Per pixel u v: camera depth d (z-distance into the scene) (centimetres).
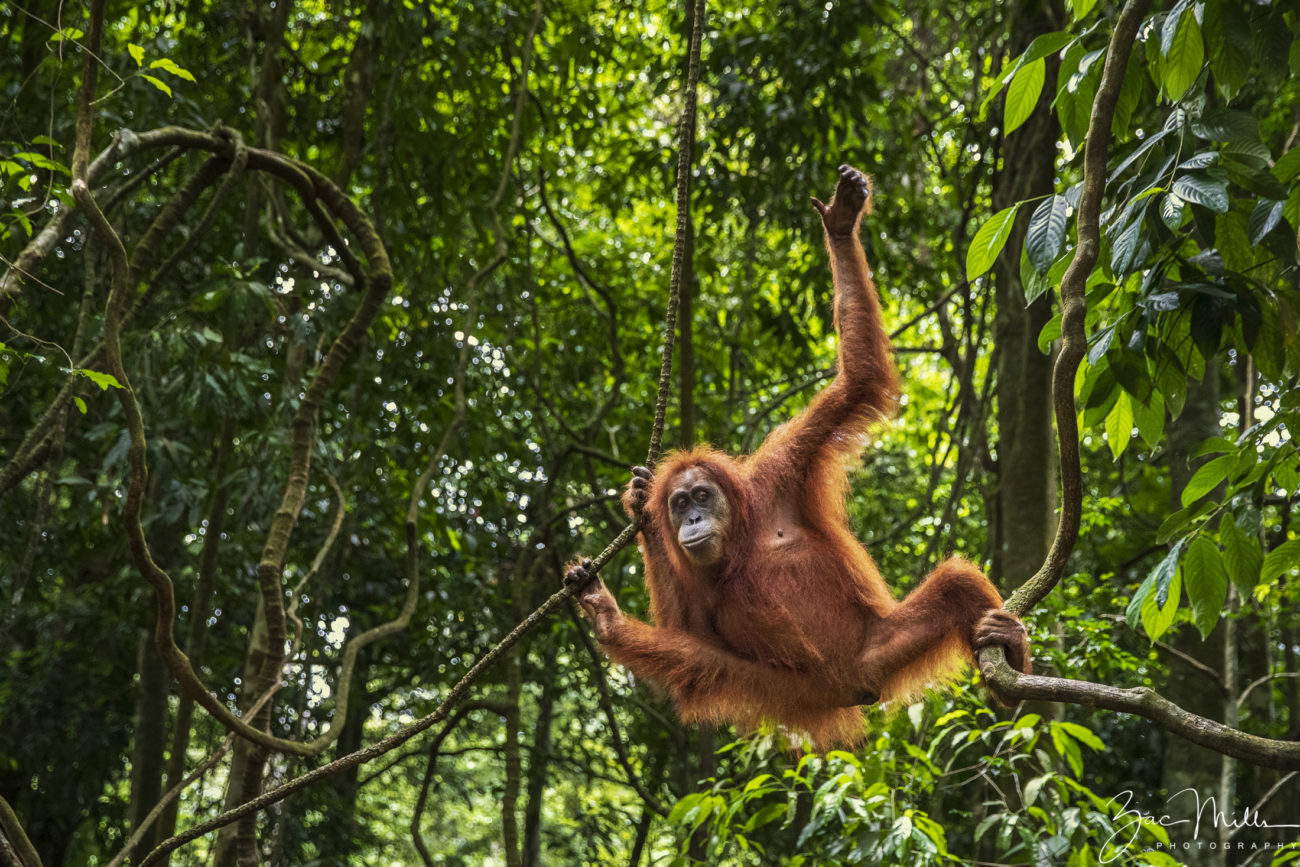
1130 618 314
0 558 958
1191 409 715
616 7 1012
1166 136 289
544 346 1100
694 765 1135
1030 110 318
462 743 1438
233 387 585
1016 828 448
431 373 901
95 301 740
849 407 365
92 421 826
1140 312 295
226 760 1116
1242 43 279
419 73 815
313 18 967
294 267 716
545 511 942
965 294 776
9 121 608
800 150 884
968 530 1120
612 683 1189
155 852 305
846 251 369
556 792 1609
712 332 1119
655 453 359
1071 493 267
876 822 454
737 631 357
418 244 906
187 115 742
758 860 879
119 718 1088
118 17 766
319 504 988
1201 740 194
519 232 965
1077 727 446
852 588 351
